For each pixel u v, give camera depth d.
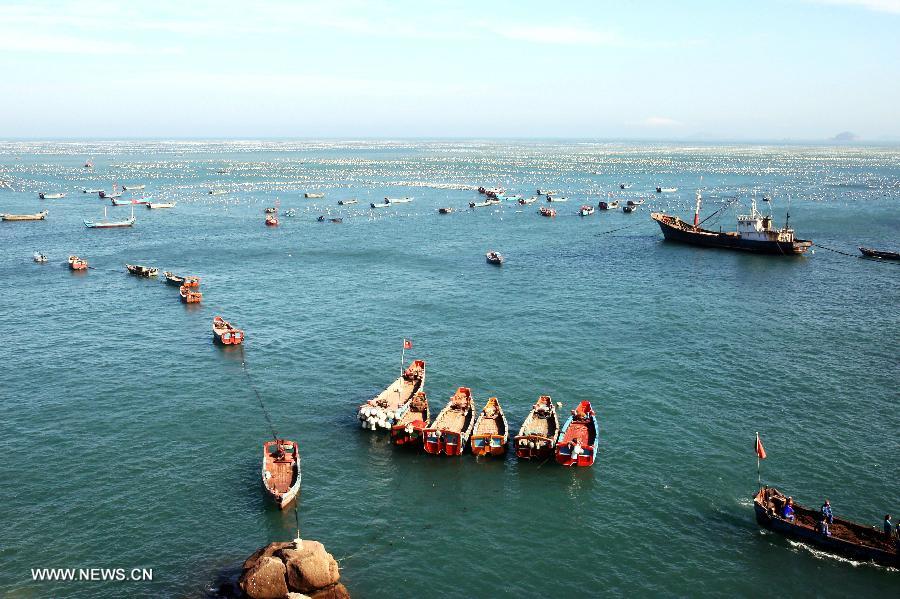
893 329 92.88
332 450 60.78
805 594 43.28
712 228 187.38
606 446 61.50
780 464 58.03
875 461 58.22
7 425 64.56
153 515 50.78
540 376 77.19
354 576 44.94
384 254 149.12
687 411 68.19
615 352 84.75
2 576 43.97
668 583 44.47
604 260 142.62
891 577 44.44
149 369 79.31
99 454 59.41
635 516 51.44
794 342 87.94
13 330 93.94
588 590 43.94
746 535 49.03
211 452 60.09
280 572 41.59
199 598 42.38
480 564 46.31
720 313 101.44
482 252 151.75
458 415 65.88
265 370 79.25
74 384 74.69
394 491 54.66
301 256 147.50
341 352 85.31
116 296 112.88
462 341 89.19
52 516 50.44
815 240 164.12
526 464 58.88
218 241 165.38
